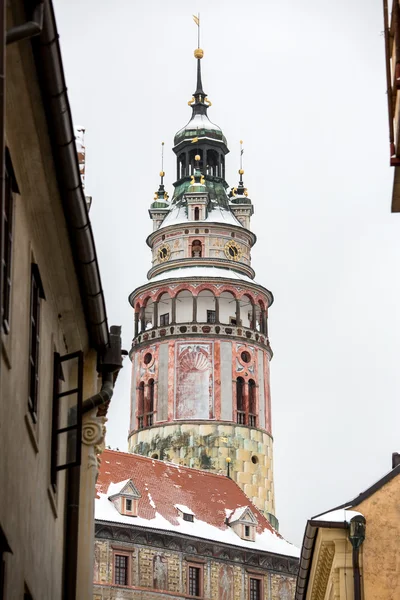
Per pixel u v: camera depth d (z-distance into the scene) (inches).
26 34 694.5
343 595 1398.9
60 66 791.7
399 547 1411.2
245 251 5383.9
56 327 1037.8
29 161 853.2
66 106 826.8
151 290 5221.5
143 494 4352.9
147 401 5088.6
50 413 989.2
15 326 794.8
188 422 4965.6
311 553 1530.5
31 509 873.5
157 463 4618.6
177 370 5054.1
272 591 4441.4
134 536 4114.2
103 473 4345.5
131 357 5246.1
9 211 782.5
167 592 4126.5
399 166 982.4
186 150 5644.7
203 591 4232.3
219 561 4325.8
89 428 1165.7
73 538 1117.1
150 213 5521.7
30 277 872.3
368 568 1407.5
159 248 5364.2
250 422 5017.2
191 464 4899.1
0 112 595.5
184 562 4227.4
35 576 901.2
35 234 906.7
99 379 1215.6
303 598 1811.0
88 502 1146.7
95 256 1014.4
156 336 5128.0
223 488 4741.6
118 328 1230.3
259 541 4525.1
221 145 5669.3
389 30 1001.5
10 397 774.5
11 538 784.9
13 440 787.4
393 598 1396.4
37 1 721.6
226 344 5078.7
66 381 1113.4
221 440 4931.1
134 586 4052.7
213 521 4471.0
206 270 5206.7
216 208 5447.8
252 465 4948.3
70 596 1098.7
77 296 1056.8
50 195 895.1
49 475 974.4
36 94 805.2
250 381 5083.7
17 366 800.9
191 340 5078.7
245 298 5211.6
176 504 4419.3
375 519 1427.2
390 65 1000.2
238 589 4345.5
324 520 1418.6
